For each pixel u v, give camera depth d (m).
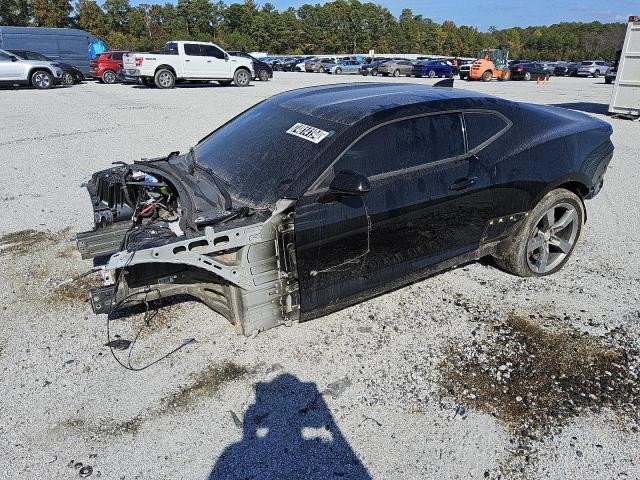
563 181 3.99
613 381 2.99
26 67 20.33
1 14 62.31
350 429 2.65
